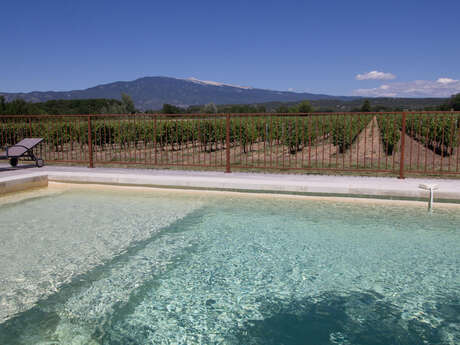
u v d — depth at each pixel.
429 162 9.01
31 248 3.19
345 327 2.03
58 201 4.97
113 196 5.26
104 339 1.90
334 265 2.86
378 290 2.46
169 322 2.07
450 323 2.06
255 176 6.05
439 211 4.41
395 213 4.33
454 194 4.62
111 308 2.21
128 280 2.59
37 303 2.26
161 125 11.64
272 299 2.34
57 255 3.04
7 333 1.94
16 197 5.22
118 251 3.14
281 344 1.87
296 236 3.54
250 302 2.30
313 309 2.21
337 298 2.35
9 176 5.75
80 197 5.21
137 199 5.07
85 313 2.15
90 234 3.58
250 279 2.62
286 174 6.26
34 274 2.67
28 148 7.12
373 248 3.21
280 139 12.33
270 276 2.67
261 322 2.08
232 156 10.67
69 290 2.43
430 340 1.90
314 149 12.12
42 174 6.09
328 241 3.39
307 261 2.94
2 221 4.02
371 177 5.90
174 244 3.31
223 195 5.27
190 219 4.10
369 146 12.41
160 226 3.84
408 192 4.77
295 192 5.17
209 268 2.80
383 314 2.16
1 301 2.28
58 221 4.02
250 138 11.48
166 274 2.69
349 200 4.92
